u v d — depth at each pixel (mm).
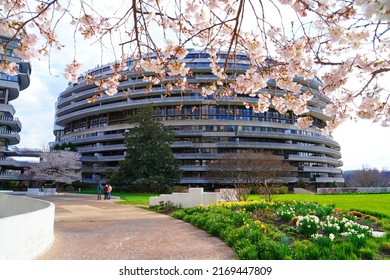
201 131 55250
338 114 5340
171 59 4555
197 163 54281
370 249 6246
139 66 4840
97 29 4492
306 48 4191
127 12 4148
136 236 8453
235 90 5008
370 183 66562
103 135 60344
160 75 5273
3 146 49969
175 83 5391
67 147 55156
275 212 11578
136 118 42656
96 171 54719
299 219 8516
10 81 49969
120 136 58188
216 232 8508
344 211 12500
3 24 4105
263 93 5285
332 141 68000
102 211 15914
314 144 65562
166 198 17625
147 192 40844
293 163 59906
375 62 4195
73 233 8969
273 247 5844
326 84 4582
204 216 10891
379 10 2432
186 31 4832
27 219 5918
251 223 8508
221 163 40438
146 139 41844
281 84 4719
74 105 67500
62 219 12367
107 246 7199
